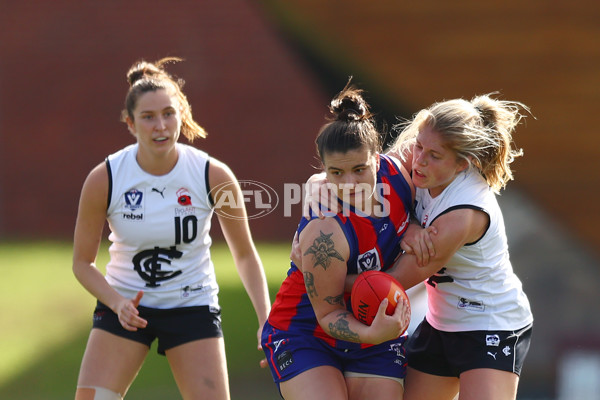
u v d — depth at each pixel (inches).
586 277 1411.2
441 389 597.0
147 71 627.2
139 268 623.8
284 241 2242.9
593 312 1380.4
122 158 616.7
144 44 2429.9
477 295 560.7
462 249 551.8
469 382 559.5
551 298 1403.8
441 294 575.2
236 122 2393.0
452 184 545.3
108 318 615.2
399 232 549.6
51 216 2468.0
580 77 1476.4
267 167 2390.5
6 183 2463.1
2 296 1601.9
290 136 2381.9
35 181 2463.1
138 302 592.7
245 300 1464.1
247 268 647.1
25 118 2461.9
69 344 1316.4
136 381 1173.7
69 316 1483.8
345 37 1663.4
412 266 536.1
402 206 552.1
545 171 1487.5
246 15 2383.1
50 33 2452.0
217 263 1827.0
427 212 553.6
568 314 1385.3
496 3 1505.9
